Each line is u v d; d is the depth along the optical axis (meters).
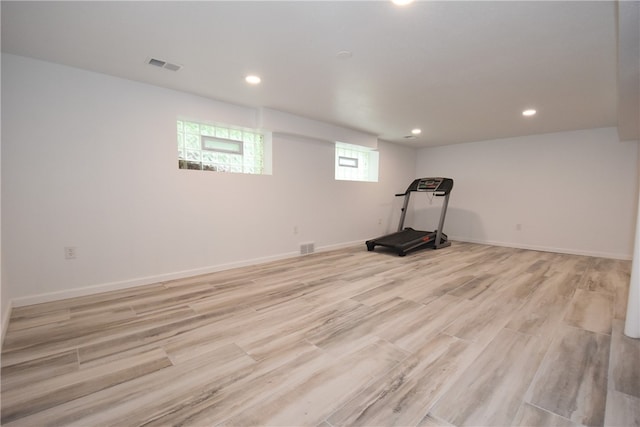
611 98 3.18
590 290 2.90
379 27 1.91
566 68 2.48
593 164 4.61
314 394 1.39
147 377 1.51
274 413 1.27
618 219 4.44
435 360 1.67
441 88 2.97
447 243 5.44
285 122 3.92
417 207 6.76
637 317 1.92
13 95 2.31
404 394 1.39
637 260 1.91
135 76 2.75
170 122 3.10
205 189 3.41
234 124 3.57
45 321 2.13
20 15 1.78
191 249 3.32
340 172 5.47
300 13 1.76
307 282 3.12
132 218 2.91
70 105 2.55
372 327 2.08
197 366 1.61
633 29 1.51
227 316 2.25
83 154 2.62
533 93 3.07
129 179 2.87
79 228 2.63
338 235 5.14
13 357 1.68
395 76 2.69
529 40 2.05
